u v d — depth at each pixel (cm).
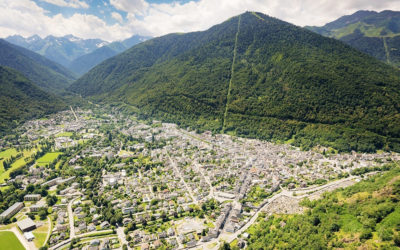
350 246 16062
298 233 19538
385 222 16562
